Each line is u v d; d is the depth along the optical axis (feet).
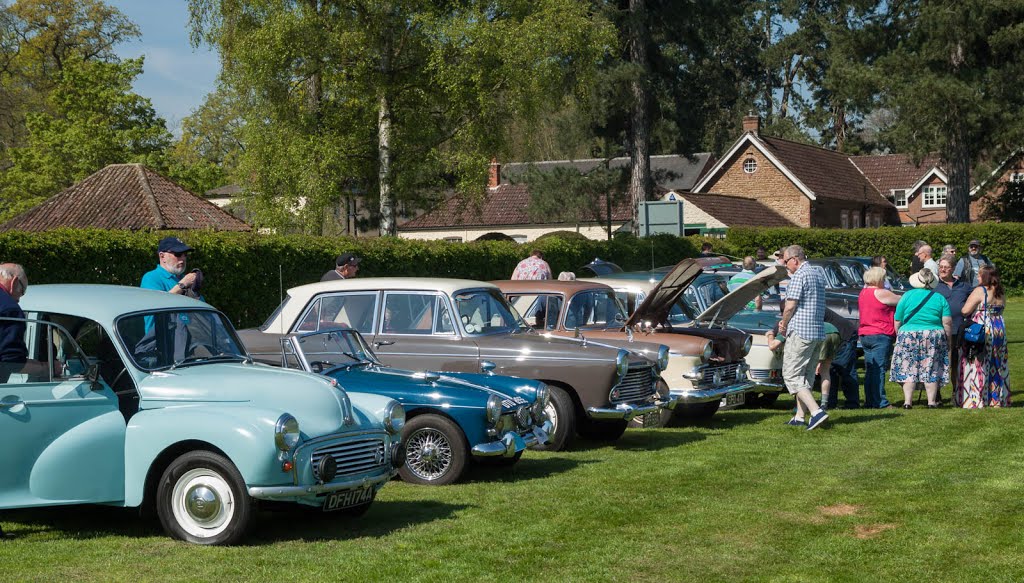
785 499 25.14
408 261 67.82
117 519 23.72
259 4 87.04
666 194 147.43
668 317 42.06
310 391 22.21
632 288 41.83
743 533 21.93
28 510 24.47
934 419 37.96
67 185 161.48
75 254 46.88
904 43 126.11
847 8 131.23
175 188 96.22
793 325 36.11
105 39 193.67
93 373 21.54
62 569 19.08
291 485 20.79
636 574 18.93
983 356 40.78
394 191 96.48
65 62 169.68
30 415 20.83
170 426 21.01
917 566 19.39
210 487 20.97
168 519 21.24
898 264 127.54
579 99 118.21
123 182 93.86
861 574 18.89
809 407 36.17
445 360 31.91
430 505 24.89
